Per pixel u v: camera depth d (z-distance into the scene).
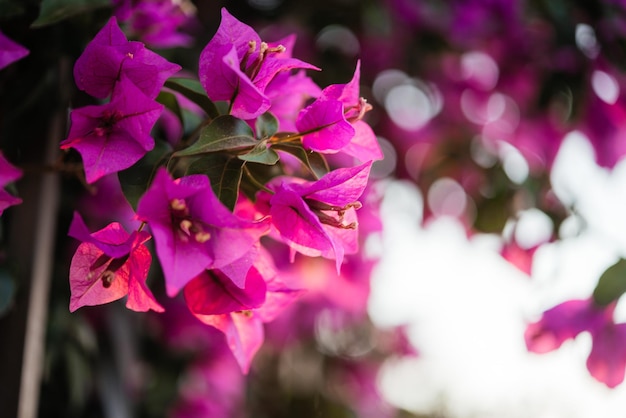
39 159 0.62
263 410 1.19
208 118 0.56
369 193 0.90
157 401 0.90
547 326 0.70
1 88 0.62
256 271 0.52
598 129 0.83
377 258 0.90
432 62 1.00
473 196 0.95
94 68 0.52
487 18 0.89
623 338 0.69
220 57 0.51
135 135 0.51
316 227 0.51
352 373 1.22
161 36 0.63
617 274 0.67
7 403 0.60
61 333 0.75
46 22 0.57
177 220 0.49
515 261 0.88
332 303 1.03
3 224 0.63
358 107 0.54
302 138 0.53
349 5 0.95
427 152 1.02
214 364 0.95
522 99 0.92
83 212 0.73
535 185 0.88
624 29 0.80
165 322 0.90
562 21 0.81
